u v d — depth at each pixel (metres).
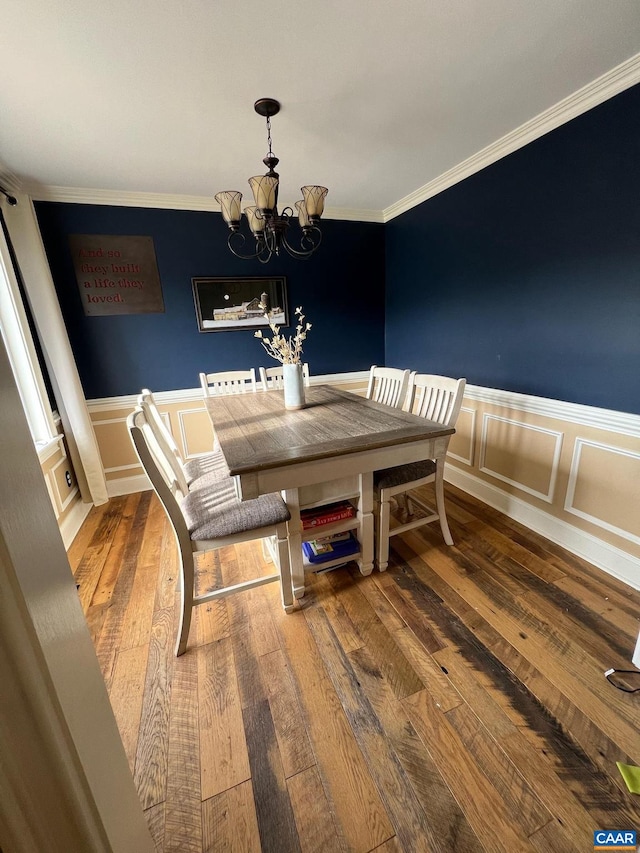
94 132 1.75
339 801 0.95
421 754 1.04
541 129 1.80
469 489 2.63
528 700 1.18
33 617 0.33
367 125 1.80
